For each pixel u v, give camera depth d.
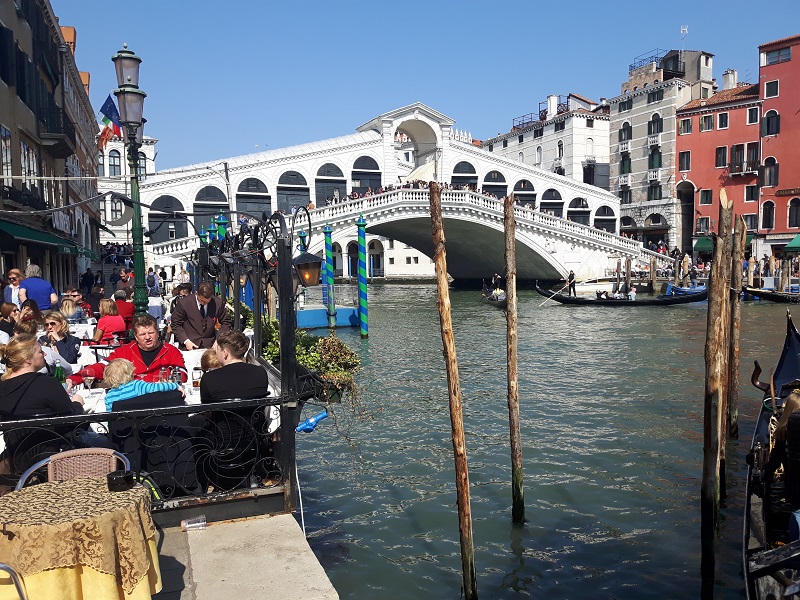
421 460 8.91
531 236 39.75
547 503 7.48
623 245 41.69
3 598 2.73
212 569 3.80
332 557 6.27
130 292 14.90
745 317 25.41
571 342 19.72
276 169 44.69
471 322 25.86
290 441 4.57
